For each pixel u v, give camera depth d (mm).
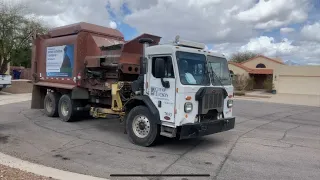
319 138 9453
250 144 8297
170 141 8383
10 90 26297
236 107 20031
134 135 7965
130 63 9328
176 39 7531
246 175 5734
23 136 8664
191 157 6891
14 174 5059
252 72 47812
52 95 12117
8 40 33031
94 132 9469
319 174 5875
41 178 4992
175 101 6992
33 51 13234
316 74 36500
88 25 10836
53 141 8172
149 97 7637
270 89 41750
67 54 11109
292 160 6801
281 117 15016
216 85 7805
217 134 9664
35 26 34500
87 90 10844
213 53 7918
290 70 37938
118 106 9195
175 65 6988
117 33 11734
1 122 10953
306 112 18094
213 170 5992
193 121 7172
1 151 7035
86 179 5258
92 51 10656
